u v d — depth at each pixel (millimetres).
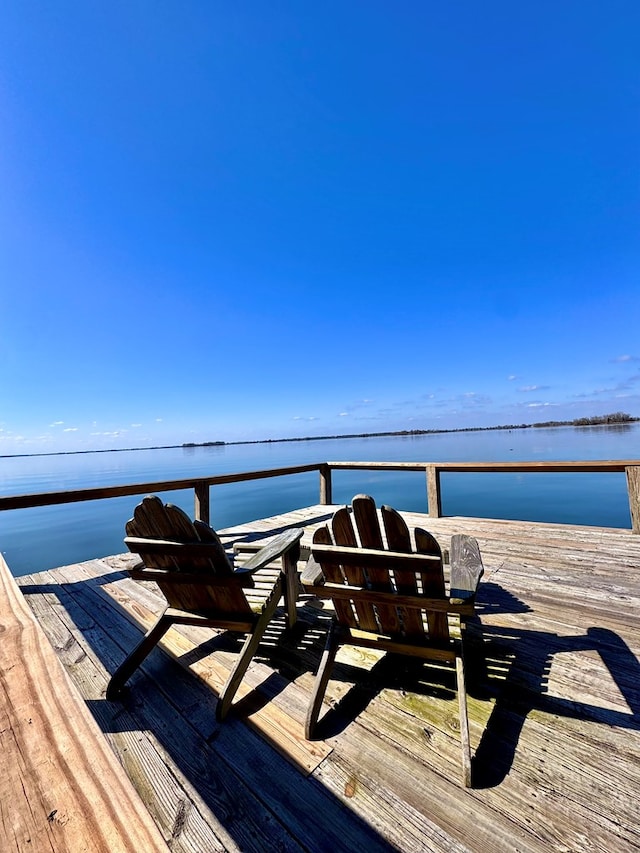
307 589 1484
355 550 1336
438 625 1389
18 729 562
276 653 1863
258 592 2002
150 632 1679
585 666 1658
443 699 1486
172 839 968
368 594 1388
